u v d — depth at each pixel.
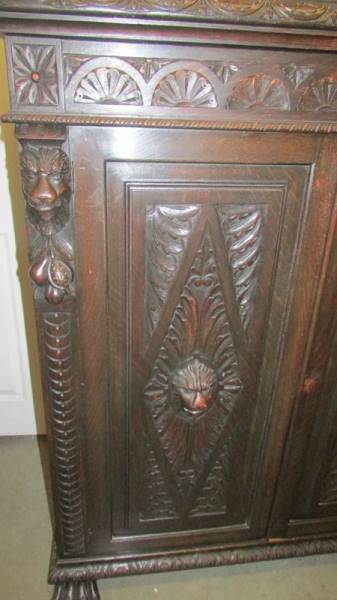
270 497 0.98
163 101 0.58
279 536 1.04
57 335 0.72
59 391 0.77
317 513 1.03
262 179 0.66
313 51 0.58
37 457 1.48
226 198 0.67
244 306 0.76
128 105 0.58
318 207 0.69
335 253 0.73
